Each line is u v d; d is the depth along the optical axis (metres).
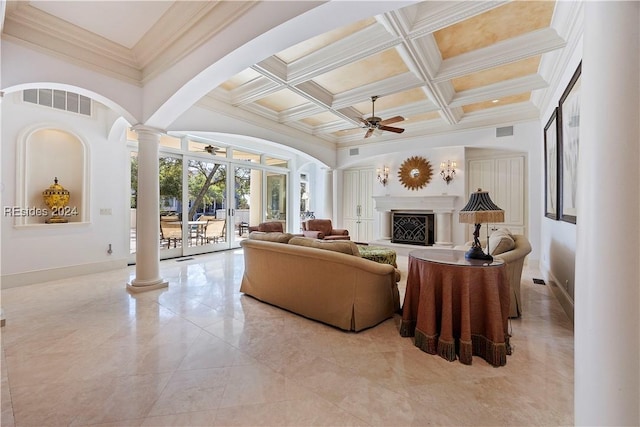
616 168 0.94
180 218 6.22
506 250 2.95
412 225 6.91
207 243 6.73
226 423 1.53
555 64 3.46
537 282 4.26
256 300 3.45
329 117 6.05
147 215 3.77
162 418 1.56
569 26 2.76
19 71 2.68
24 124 3.98
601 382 0.96
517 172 6.11
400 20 2.70
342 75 4.11
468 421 1.53
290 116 5.66
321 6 1.92
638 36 0.92
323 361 2.12
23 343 2.37
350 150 7.66
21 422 1.52
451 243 6.36
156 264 3.89
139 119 3.58
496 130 5.60
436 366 2.06
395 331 2.64
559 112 3.45
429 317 2.25
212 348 2.31
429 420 1.54
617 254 0.94
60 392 1.77
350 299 2.61
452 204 6.30
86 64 3.10
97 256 4.79
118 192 5.10
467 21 2.93
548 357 2.17
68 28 2.85
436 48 3.37
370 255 4.13
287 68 3.81
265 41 2.31
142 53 3.30
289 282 3.04
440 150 6.54
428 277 2.29
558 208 3.48
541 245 5.06
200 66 2.77
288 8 2.07
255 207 7.91
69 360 2.12
